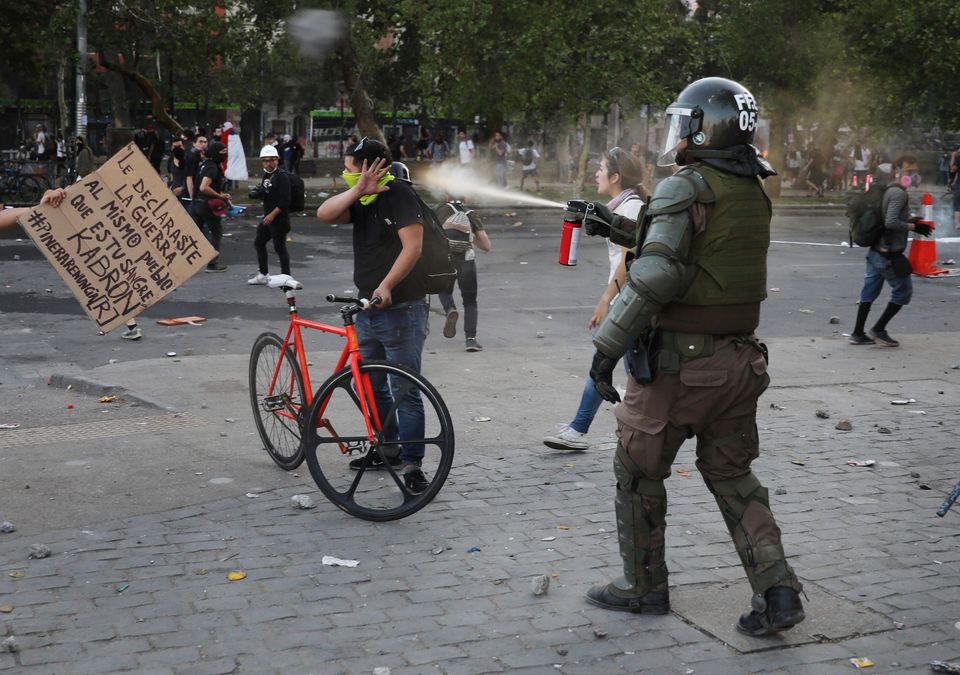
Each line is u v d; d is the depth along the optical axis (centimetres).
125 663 360
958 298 1405
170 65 3062
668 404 382
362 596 420
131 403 760
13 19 2838
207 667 358
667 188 368
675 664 366
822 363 945
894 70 3158
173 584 429
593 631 390
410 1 2969
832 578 444
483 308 1257
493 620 399
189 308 1227
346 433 648
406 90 4125
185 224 568
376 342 550
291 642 378
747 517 388
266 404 588
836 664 367
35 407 749
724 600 419
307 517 514
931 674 361
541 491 558
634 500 400
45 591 420
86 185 561
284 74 3581
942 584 438
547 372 875
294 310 566
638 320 367
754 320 382
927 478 593
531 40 2727
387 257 540
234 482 567
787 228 2527
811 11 3130
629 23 2859
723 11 3269
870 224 1011
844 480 586
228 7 2831
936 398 801
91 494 543
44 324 1120
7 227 558
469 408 741
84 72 2595
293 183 1401
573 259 470
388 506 528
